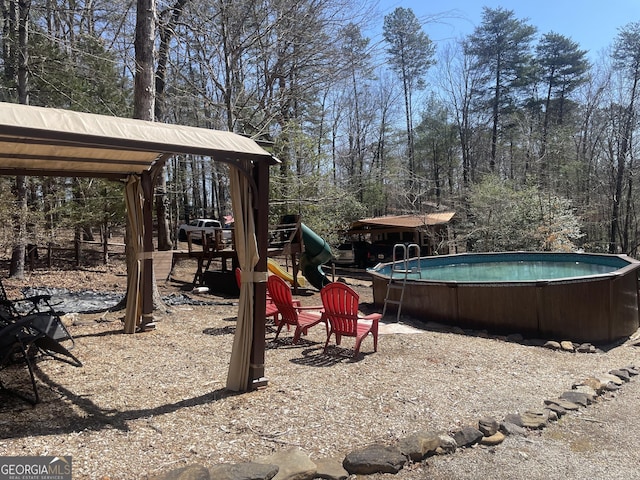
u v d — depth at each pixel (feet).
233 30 33.14
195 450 8.89
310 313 19.80
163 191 37.35
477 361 16.10
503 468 8.95
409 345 17.95
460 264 38.24
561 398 12.57
